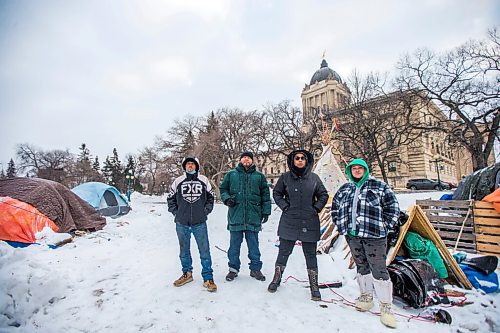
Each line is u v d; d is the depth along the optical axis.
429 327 3.18
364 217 3.47
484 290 4.10
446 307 3.61
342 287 4.29
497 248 5.65
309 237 3.86
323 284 4.28
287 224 3.99
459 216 6.33
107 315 3.46
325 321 3.26
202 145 38.31
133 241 7.45
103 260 5.57
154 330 3.12
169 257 5.84
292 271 4.98
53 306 3.69
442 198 8.44
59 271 4.65
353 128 28.31
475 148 21.38
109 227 9.33
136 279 4.59
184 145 41.91
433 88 23.75
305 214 3.93
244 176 4.65
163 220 11.48
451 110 22.75
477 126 22.86
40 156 61.41
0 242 5.05
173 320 3.30
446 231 6.41
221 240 7.49
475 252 5.88
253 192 4.60
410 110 25.61
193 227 4.30
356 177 3.71
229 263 4.57
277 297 3.88
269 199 4.73
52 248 6.34
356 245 3.59
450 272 4.30
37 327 3.21
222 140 39.81
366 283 3.58
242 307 3.58
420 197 16.56
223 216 11.88
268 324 3.20
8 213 6.38
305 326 3.15
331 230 6.96
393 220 3.44
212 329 3.12
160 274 4.79
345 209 3.70
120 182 65.31
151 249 6.54
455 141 22.98
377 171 39.84
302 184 4.02
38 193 7.49
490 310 3.54
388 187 3.57
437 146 45.84
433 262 4.23
